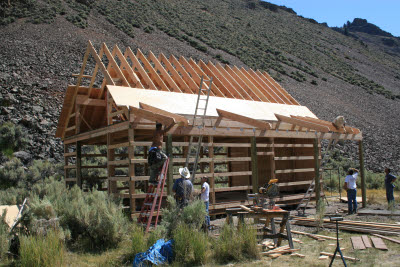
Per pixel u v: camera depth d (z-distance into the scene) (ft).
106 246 24.70
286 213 24.12
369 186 71.10
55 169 60.85
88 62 120.78
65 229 24.66
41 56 113.50
